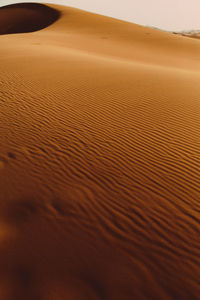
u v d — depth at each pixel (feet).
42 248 10.11
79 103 25.64
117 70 39.37
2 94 27.32
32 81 31.68
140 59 74.13
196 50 107.65
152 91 29.91
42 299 8.40
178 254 10.24
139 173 15.25
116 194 13.41
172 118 23.11
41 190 13.43
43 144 17.97
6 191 13.20
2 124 20.59
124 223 11.60
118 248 10.35
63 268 9.38
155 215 12.12
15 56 45.29
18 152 16.85
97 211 12.21
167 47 108.99
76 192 13.42
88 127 20.80
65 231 10.98
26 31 161.58
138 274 9.36
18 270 9.21
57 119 21.99
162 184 14.34
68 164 15.83
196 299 8.70
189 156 17.25
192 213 12.32
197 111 24.80
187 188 14.08
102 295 8.62
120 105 25.50
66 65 40.27
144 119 22.68
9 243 10.23
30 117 22.13
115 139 19.13
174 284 9.12
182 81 35.32
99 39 109.91
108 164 16.02
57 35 105.81
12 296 8.45
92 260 9.77
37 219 11.51
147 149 17.95
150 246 10.53
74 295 8.57
